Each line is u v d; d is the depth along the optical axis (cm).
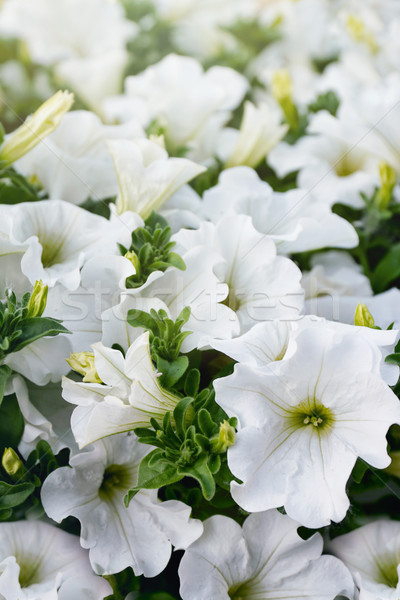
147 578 48
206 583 47
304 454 46
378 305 53
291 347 46
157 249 50
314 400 46
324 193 60
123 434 48
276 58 79
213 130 62
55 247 51
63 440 49
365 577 48
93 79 75
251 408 46
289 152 62
